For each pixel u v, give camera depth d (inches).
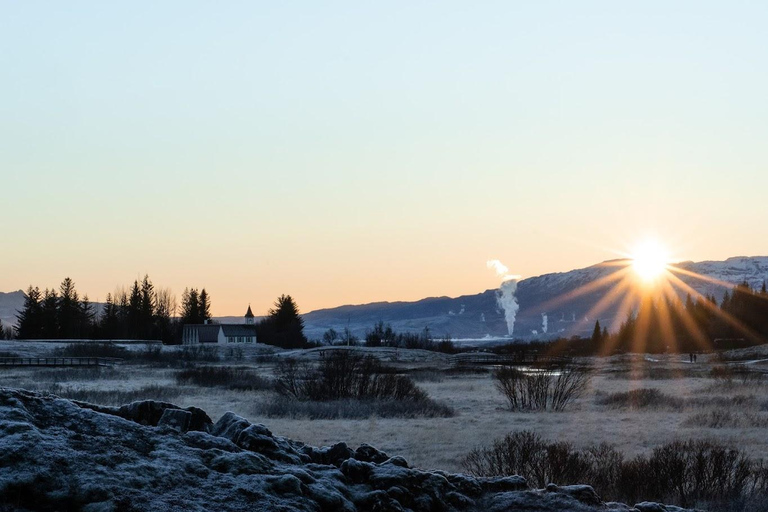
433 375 2842.0
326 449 485.7
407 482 441.7
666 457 794.2
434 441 1195.3
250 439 434.9
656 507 500.1
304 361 4037.9
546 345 6481.3
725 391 2178.9
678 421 1526.8
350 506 400.5
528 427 1413.6
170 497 342.3
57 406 389.4
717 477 767.1
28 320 6018.7
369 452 486.0
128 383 2438.5
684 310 7199.8
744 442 1214.3
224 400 1862.7
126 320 6397.6
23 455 330.3
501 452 880.3
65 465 335.3
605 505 487.5
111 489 329.7
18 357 3905.0
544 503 462.3
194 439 410.9
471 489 471.8
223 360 4261.8
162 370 3203.7
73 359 3809.1
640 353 6018.7
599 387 2472.9
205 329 6274.6
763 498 700.7
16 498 313.6
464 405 1887.3
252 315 7327.8
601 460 896.3
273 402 1721.2
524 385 2030.0
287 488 381.7
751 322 6643.7
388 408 1646.2
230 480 371.9
